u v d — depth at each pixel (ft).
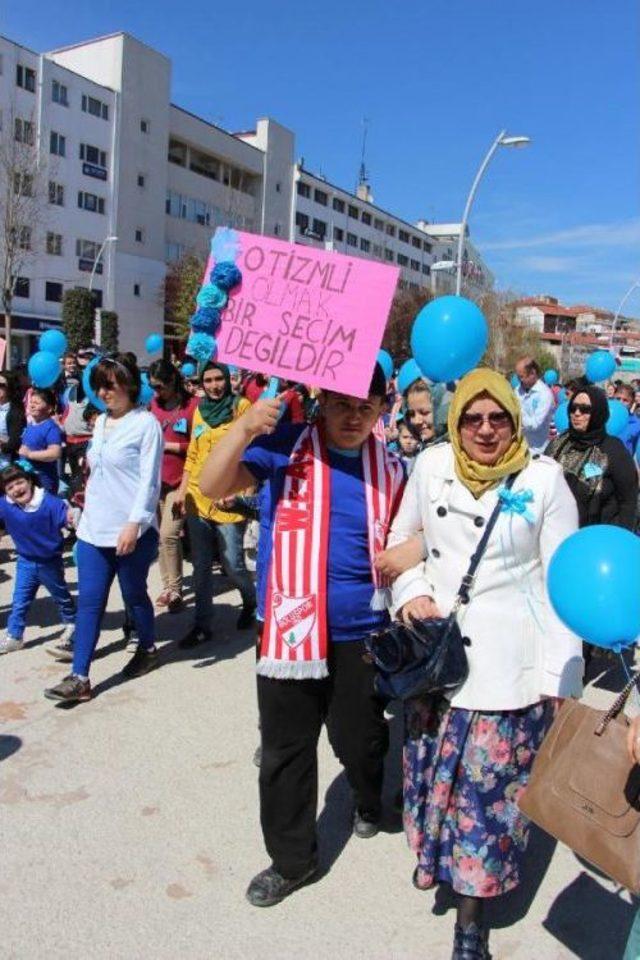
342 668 9.10
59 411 29.48
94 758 11.96
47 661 15.70
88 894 9.00
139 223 157.79
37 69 131.54
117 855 9.71
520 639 7.88
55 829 10.18
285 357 8.57
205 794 11.07
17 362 138.62
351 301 8.29
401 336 159.53
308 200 215.92
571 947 8.50
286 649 8.63
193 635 16.71
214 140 175.32
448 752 7.95
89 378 14.12
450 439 8.23
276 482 8.87
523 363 24.91
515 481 7.90
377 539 8.84
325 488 8.70
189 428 20.03
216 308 8.96
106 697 14.08
